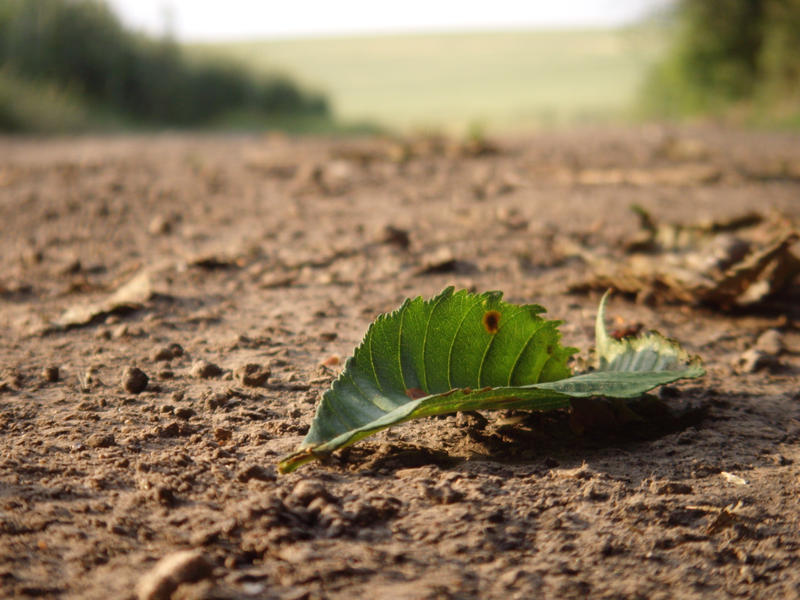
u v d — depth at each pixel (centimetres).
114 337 46
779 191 84
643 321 48
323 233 65
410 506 35
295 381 42
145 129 256
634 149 120
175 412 39
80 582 32
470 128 122
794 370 44
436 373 37
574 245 58
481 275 55
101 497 35
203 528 33
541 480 36
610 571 33
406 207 75
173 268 56
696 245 56
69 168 102
